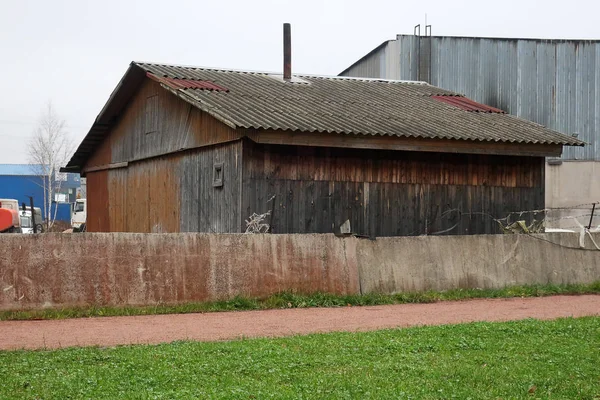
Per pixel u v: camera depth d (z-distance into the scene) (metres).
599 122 38.59
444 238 19.62
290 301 17.27
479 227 23.70
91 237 16.11
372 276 18.52
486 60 38.94
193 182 23.52
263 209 20.72
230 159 21.27
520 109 38.66
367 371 9.56
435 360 10.31
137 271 16.36
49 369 9.75
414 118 23.80
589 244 21.59
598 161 38.34
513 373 9.55
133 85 27.41
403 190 22.58
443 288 19.38
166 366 9.77
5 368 9.74
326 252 18.05
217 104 21.42
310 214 21.27
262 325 14.26
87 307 15.85
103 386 8.73
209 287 16.89
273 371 9.53
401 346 11.25
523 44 38.81
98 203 31.70
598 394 8.68
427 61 38.94
